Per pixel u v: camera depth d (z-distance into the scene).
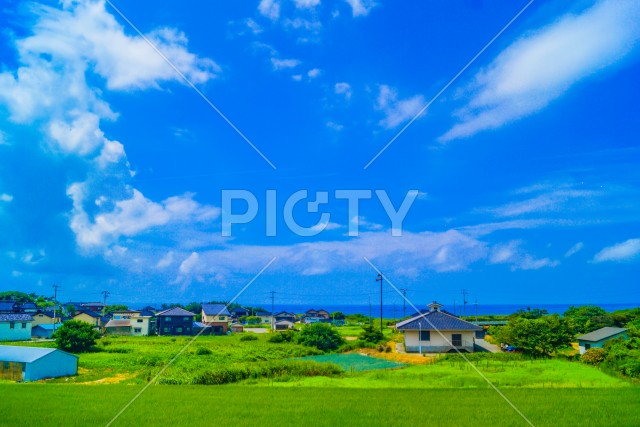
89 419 20.22
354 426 19.17
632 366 28.84
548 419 19.64
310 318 116.62
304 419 20.17
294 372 32.72
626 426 18.69
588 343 39.97
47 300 116.06
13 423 19.69
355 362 41.38
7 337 67.25
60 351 34.25
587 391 24.66
